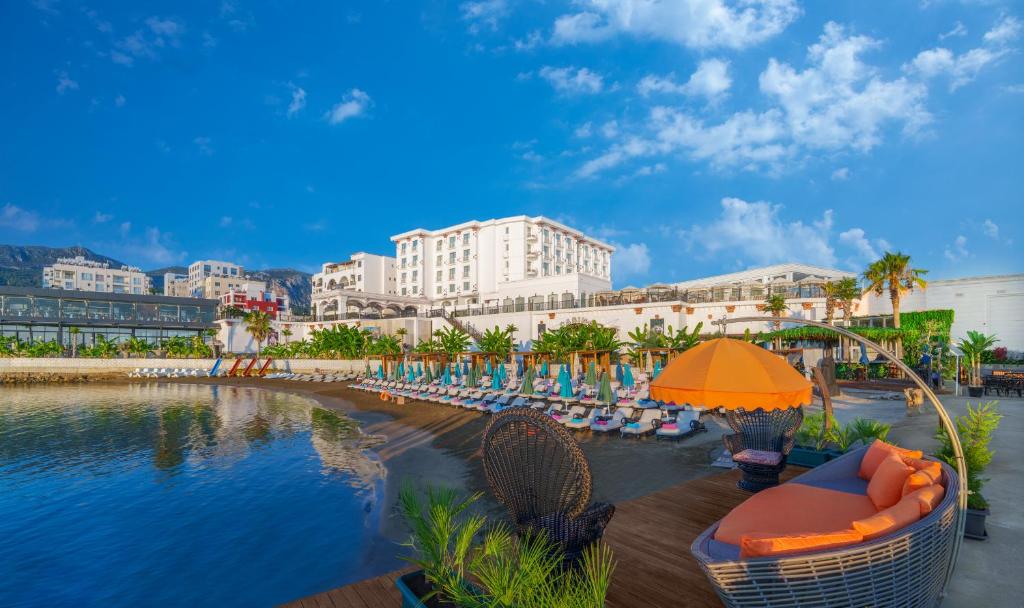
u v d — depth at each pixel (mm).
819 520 4559
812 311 39500
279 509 11328
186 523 10688
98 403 34531
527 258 74000
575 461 4223
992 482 7988
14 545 9734
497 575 3480
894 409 17281
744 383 5555
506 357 39219
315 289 96000
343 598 4918
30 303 68125
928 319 28312
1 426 24828
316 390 40438
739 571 3281
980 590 4586
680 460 12289
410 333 60062
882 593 3250
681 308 42656
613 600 4590
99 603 7660
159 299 77812
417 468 13953
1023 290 32719
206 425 24047
